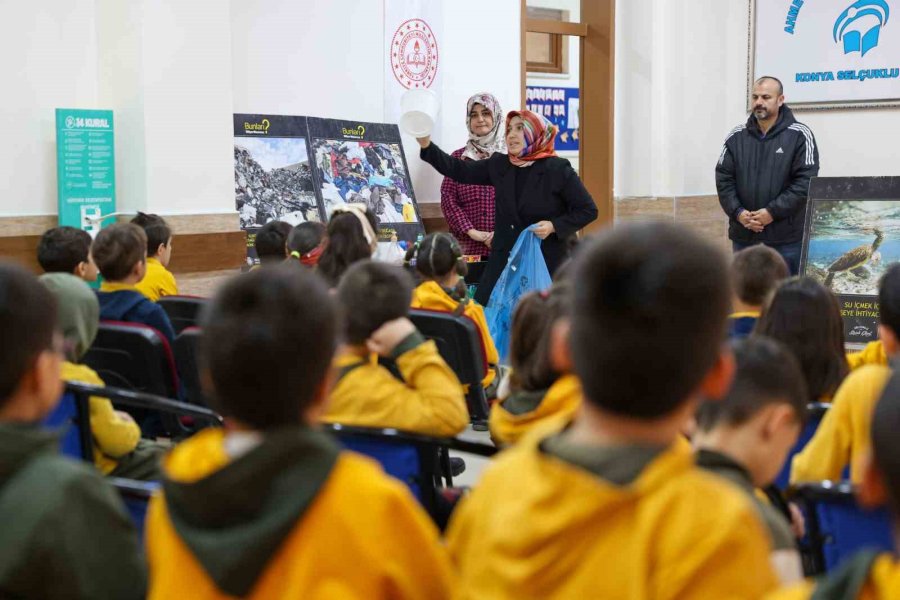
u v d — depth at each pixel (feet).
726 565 3.26
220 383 3.92
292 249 13.50
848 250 17.28
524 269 18.34
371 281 7.59
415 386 7.58
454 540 4.03
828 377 8.51
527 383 7.21
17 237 17.78
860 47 27.91
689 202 29.37
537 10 31.89
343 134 22.49
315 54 22.61
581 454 3.51
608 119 28.60
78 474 4.23
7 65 17.65
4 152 17.66
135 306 11.89
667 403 3.46
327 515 3.73
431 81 24.16
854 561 3.09
